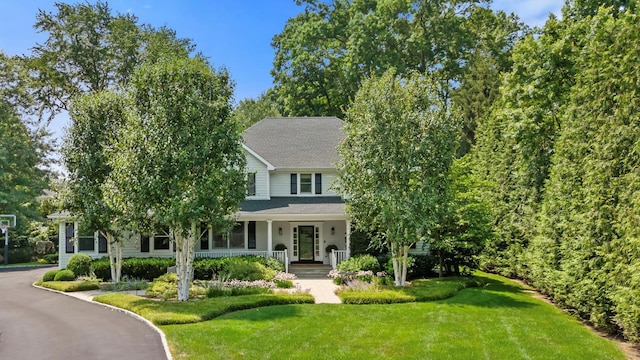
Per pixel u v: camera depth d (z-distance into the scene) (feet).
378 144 64.03
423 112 65.82
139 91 58.54
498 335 41.32
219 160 58.44
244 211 86.63
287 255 88.84
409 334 41.50
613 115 42.09
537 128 73.56
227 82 61.72
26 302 60.85
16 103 144.46
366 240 85.87
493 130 95.50
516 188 78.13
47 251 139.23
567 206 50.11
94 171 72.84
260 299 55.11
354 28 136.15
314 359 34.47
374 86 66.59
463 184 77.10
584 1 76.84
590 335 41.98
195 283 70.38
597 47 47.52
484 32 147.84
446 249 74.13
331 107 156.35
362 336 40.75
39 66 138.92
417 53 143.23
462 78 144.77
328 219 87.45
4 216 123.65
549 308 53.98
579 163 47.83
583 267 45.11
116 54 146.20
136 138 56.13
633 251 36.99
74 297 64.08
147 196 54.80
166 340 39.42
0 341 40.81
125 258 87.04
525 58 78.02
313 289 69.26
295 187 95.40
